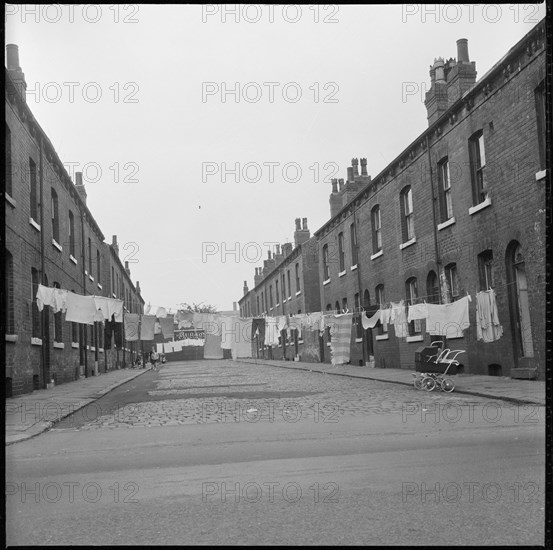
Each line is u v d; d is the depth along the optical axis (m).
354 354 30.09
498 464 6.16
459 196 18.56
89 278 30.75
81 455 7.82
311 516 4.53
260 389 17.83
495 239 16.41
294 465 6.56
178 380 24.28
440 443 7.66
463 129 18.12
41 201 19.22
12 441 9.07
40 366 19.06
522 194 14.96
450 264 19.53
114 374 32.16
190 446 8.20
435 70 21.23
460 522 4.25
